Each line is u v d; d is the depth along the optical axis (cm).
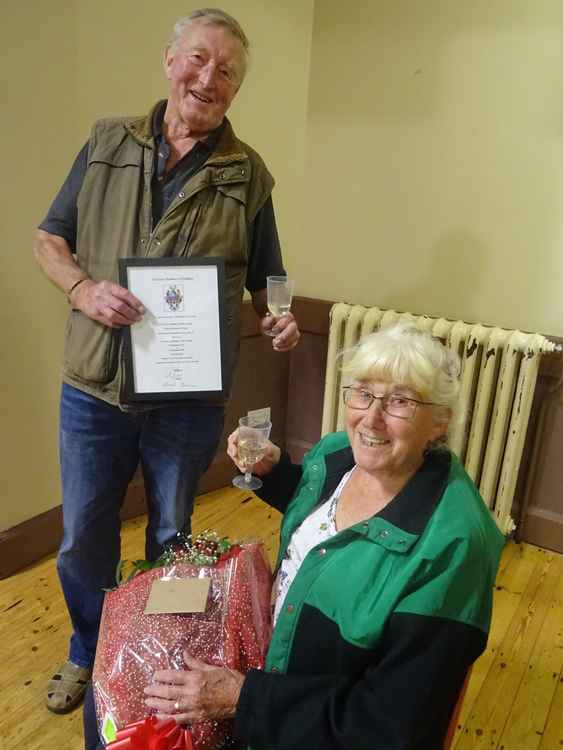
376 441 108
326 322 300
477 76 248
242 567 124
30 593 213
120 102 220
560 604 227
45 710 168
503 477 246
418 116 265
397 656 92
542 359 245
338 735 92
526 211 247
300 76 285
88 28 203
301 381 318
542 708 179
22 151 195
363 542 104
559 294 246
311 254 308
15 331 207
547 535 262
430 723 90
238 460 138
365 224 289
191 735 106
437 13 251
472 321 268
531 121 239
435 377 107
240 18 247
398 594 95
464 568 96
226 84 142
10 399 210
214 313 148
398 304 287
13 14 181
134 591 123
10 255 199
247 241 162
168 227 146
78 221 150
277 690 99
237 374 290
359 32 272
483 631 96
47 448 228
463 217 262
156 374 148
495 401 244
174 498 167
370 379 109
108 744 104
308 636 104
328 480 129
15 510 221
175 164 149
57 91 199
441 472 109
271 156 281
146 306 144
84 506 160
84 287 145
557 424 252
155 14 222
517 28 236
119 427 157
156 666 111
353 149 285
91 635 175
